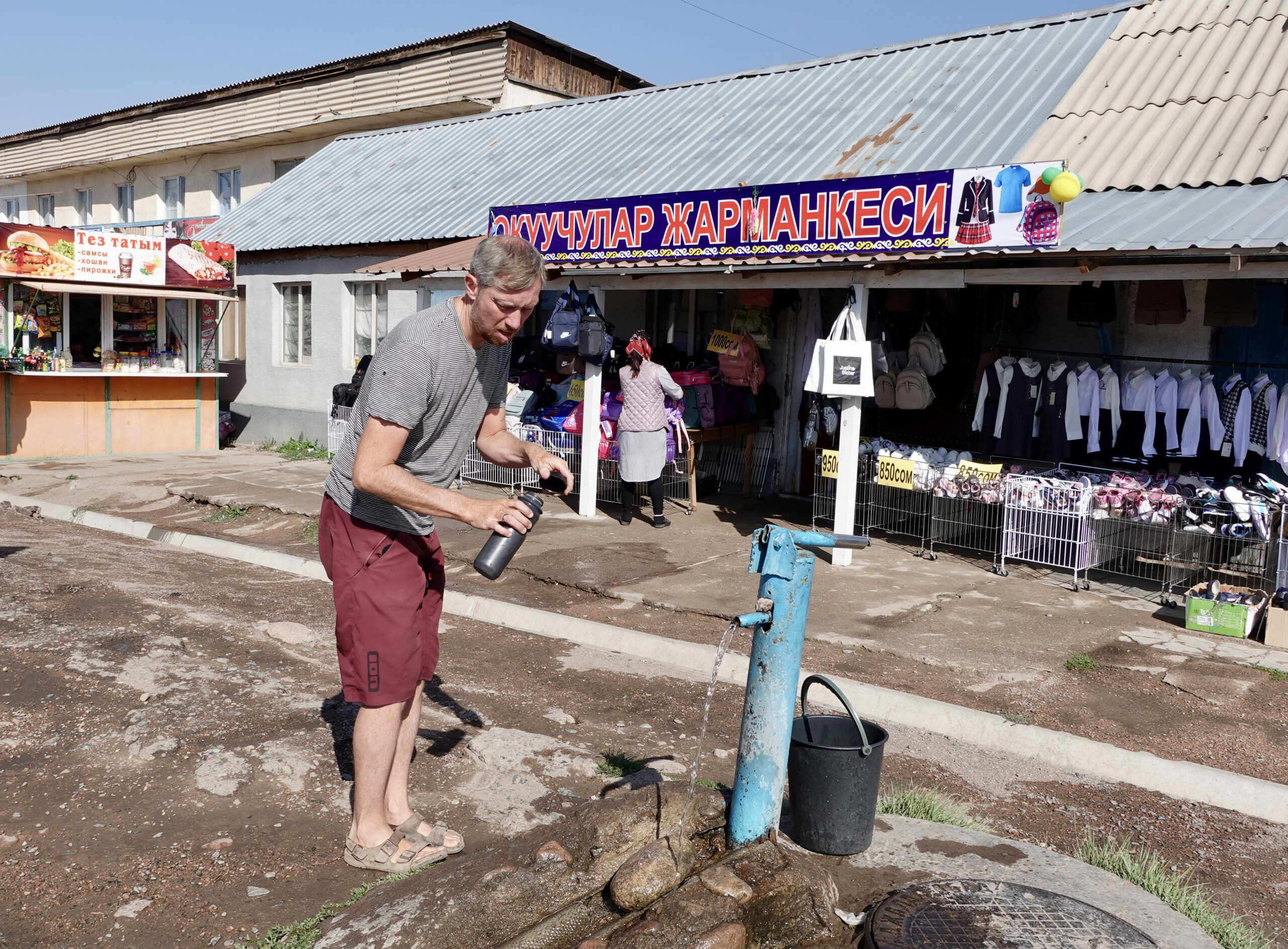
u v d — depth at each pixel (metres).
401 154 16.89
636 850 3.15
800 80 13.35
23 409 13.41
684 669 5.83
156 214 23.91
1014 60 11.39
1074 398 8.05
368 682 3.22
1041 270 7.13
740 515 10.13
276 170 21.27
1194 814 4.14
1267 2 10.28
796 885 2.89
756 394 10.99
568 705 5.13
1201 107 9.16
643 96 15.20
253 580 7.73
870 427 9.98
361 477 2.98
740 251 8.17
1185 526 7.13
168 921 3.07
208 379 14.97
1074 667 5.83
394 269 11.66
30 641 5.61
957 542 9.08
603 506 10.52
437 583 3.49
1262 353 8.16
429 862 3.38
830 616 6.71
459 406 3.22
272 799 3.89
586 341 9.38
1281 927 3.23
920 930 2.82
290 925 3.03
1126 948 2.77
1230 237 6.43
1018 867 3.29
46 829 3.63
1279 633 6.26
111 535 9.55
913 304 9.63
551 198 12.72
